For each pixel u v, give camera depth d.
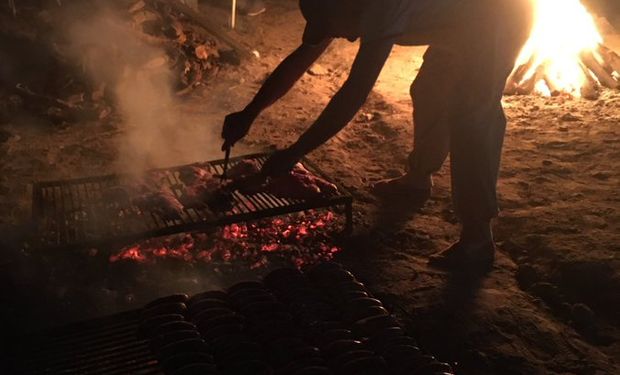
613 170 2.60
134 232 1.82
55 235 1.84
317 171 2.25
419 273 1.96
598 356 1.61
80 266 1.93
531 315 1.76
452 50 1.82
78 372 1.36
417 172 2.38
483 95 1.76
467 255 1.98
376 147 2.89
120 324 1.51
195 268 1.96
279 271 1.69
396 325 1.50
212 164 2.28
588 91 3.46
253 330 1.48
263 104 1.88
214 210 1.96
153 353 1.42
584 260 1.95
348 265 2.00
